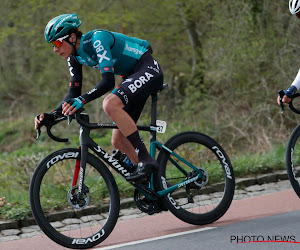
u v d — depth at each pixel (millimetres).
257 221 6559
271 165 9820
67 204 7500
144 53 6352
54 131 21328
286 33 15484
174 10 19766
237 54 16469
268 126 14656
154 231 6578
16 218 7441
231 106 17281
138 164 6098
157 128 6488
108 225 6043
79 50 5945
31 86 26562
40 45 19797
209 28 19031
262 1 16094
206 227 6465
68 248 6078
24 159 11414
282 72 14703
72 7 18625
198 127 16906
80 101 5684
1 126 25000
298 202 7520
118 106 5871
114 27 19641
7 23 20062
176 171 6809
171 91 20609
